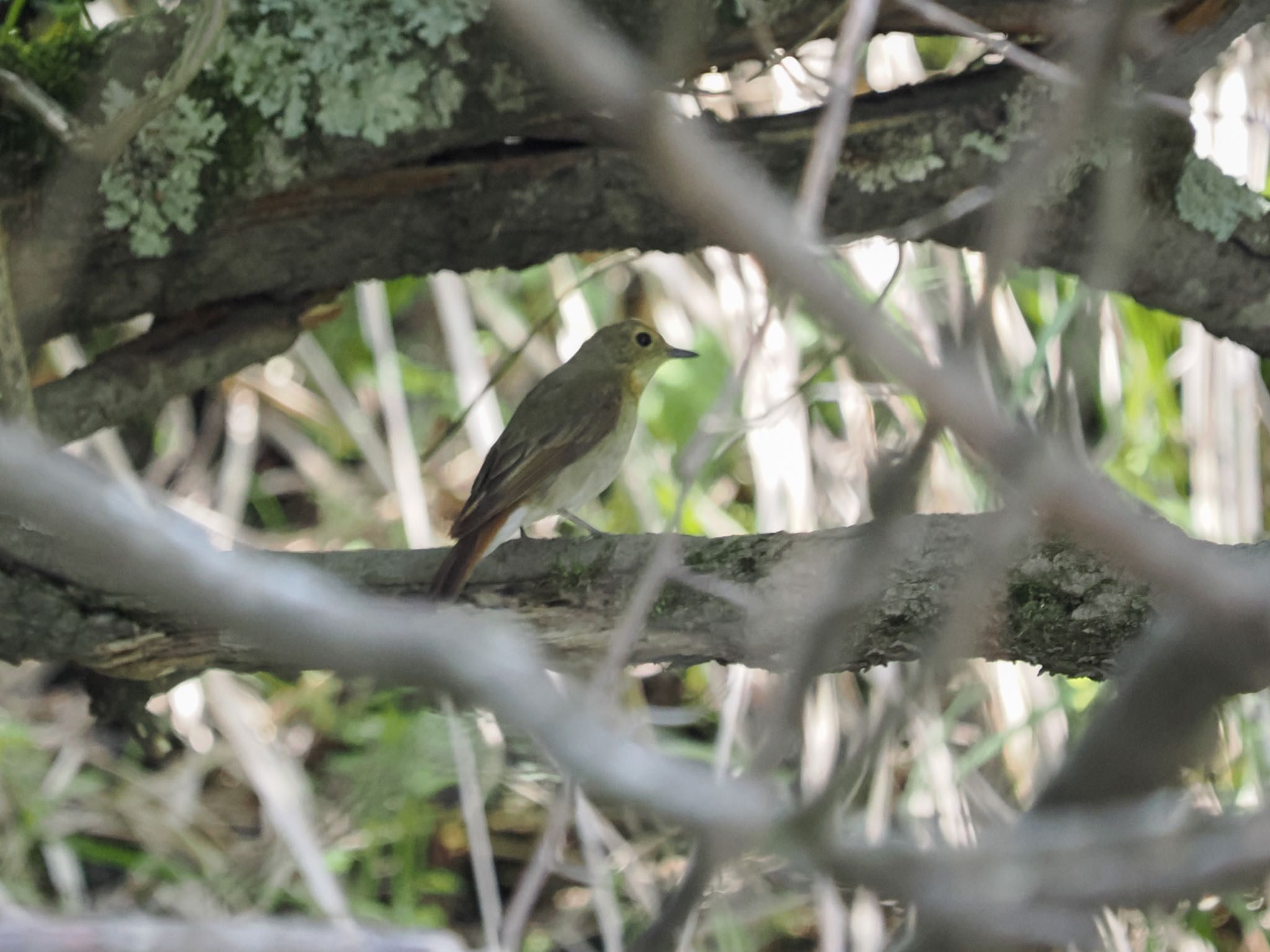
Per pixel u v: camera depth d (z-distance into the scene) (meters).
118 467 10.62
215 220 6.31
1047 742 9.06
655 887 9.20
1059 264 6.80
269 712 10.26
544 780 9.38
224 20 5.43
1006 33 6.42
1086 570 5.76
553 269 11.62
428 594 6.34
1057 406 6.50
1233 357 9.70
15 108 5.88
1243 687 2.66
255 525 11.52
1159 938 8.28
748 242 2.02
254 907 9.09
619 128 1.99
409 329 12.23
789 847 2.28
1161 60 5.58
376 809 9.38
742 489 10.91
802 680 2.54
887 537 2.55
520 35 1.85
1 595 5.85
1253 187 9.42
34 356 7.64
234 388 11.57
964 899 2.26
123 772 9.72
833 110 3.75
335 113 6.11
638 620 3.90
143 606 5.86
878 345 2.02
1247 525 9.44
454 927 9.60
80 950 2.23
